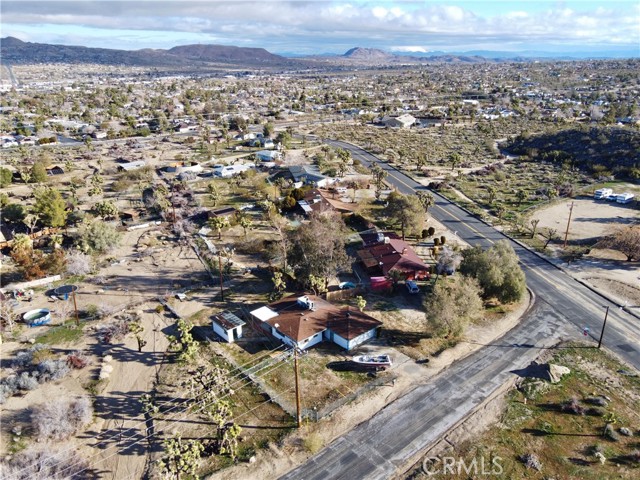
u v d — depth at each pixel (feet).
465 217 330.13
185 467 123.03
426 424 144.77
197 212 331.98
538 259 261.65
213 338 190.80
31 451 135.64
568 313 206.69
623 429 140.67
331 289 226.99
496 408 150.71
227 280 239.71
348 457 133.08
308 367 172.55
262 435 141.49
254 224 314.55
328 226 246.68
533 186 398.62
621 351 179.73
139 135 647.15
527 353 179.22
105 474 128.77
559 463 129.90
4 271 249.96
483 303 215.10
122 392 160.56
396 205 293.02
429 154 526.57
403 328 196.95
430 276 242.37
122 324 195.93
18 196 371.76
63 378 168.04
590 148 471.21
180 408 152.87
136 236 300.20
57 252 248.73
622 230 268.82
